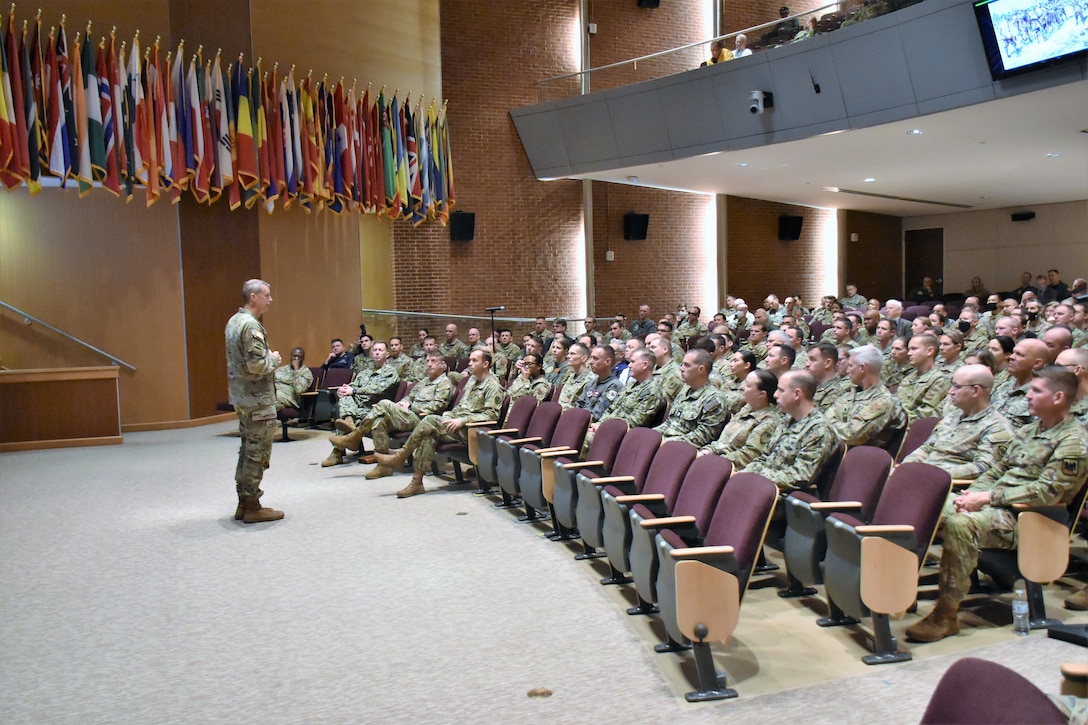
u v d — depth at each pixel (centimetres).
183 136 1001
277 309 1270
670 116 1318
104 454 942
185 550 554
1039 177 1547
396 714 321
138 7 1078
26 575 509
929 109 1019
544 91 1539
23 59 891
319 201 1187
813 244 2003
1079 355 469
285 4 1232
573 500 508
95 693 349
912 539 339
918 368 604
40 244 1070
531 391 801
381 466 778
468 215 1508
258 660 377
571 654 373
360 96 1333
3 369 1036
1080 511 383
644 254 1741
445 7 1502
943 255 2181
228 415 1212
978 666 177
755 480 357
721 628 324
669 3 1730
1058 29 870
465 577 485
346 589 469
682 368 574
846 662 352
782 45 1143
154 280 1119
